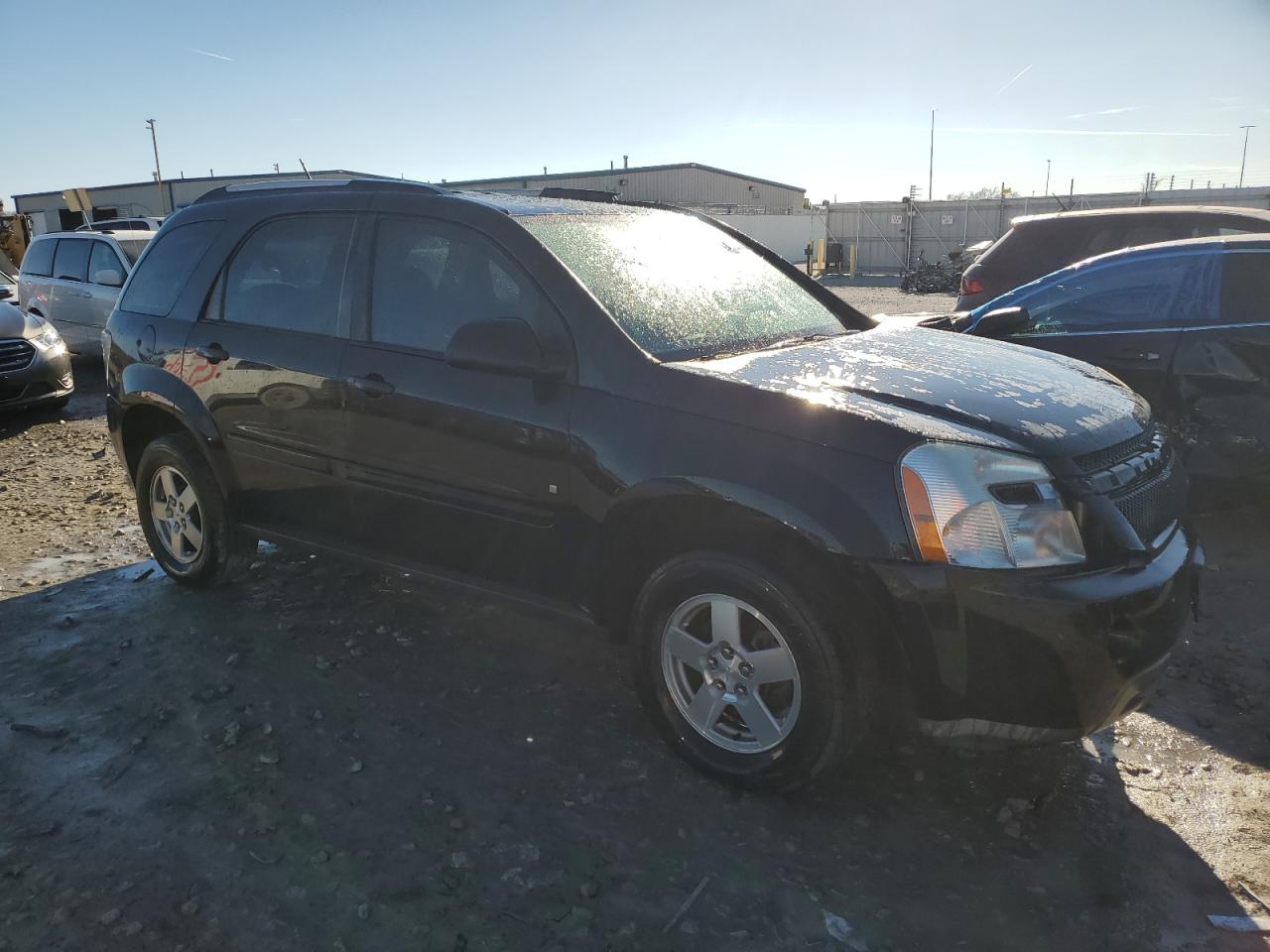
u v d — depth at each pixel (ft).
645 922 7.84
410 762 10.13
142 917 7.89
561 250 10.82
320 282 12.39
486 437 10.44
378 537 12.02
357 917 7.88
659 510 9.55
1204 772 9.96
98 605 14.42
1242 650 12.55
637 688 10.18
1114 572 8.38
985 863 8.57
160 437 14.47
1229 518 17.52
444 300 11.22
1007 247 26.37
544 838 8.88
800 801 9.46
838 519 8.39
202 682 11.87
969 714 8.39
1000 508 8.23
